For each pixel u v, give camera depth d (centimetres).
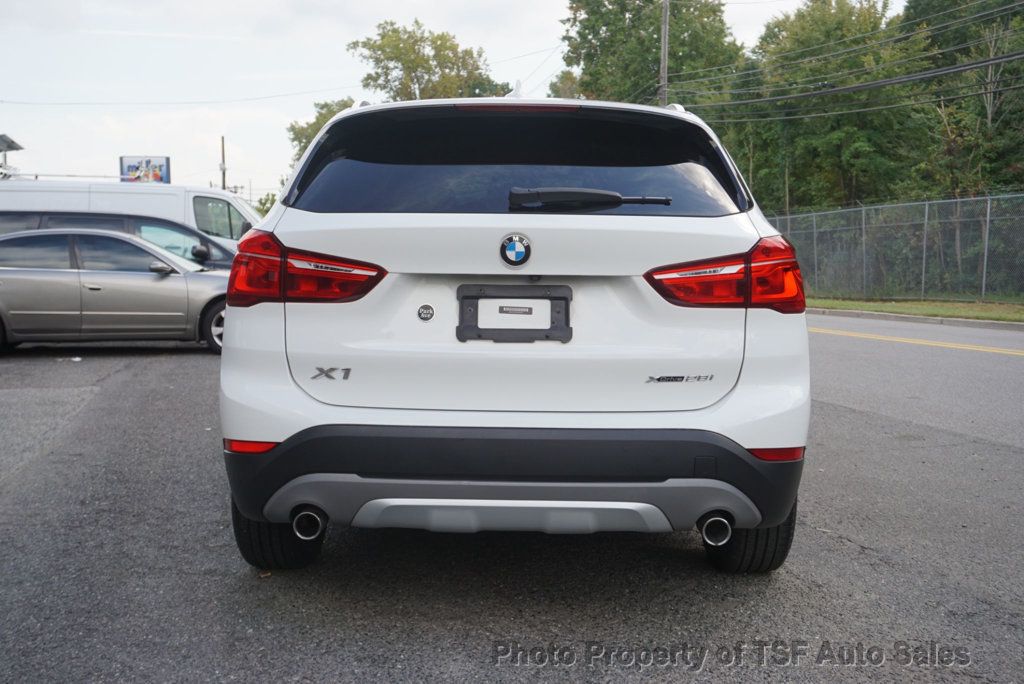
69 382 901
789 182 4056
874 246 2656
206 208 1816
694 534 437
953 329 1714
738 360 311
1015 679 289
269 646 305
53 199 1762
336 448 303
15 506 472
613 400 307
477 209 308
